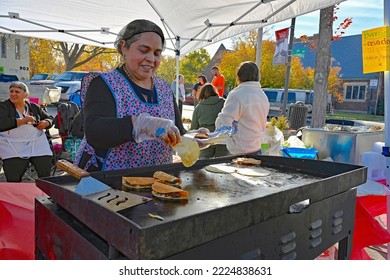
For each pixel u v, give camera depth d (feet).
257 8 13.23
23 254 4.70
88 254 3.12
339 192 4.59
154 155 5.36
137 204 3.63
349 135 9.92
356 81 87.35
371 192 6.76
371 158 7.80
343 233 4.99
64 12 16.15
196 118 12.98
